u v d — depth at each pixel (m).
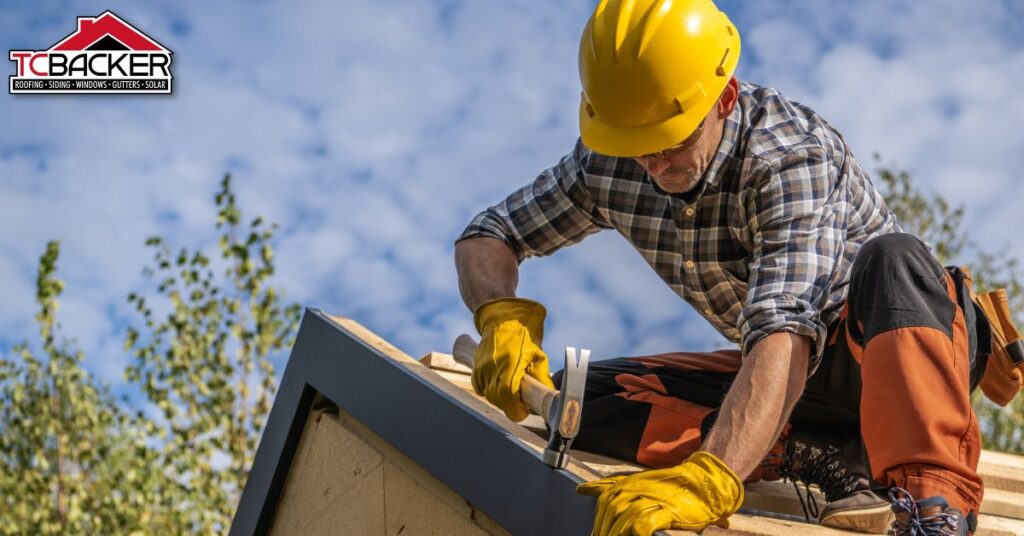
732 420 2.02
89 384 9.19
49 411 8.98
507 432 2.22
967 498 1.95
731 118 2.40
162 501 8.57
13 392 8.95
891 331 2.04
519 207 2.83
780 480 2.56
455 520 2.35
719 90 2.31
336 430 2.94
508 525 2.11
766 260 2.26
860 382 2.32
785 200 2.29
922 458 1.94
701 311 2.69
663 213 2.58
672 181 2.42
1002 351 2.58
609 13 2.35
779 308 2.14
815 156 2.33
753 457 1.99
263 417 8.84
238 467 8.73
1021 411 11.11
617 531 1.76
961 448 1.99
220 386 8.75
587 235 2.88
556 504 1.99
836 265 2.29
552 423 2.02
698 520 1.82
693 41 2.29
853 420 2.42
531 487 2.07
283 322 8.98
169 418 8.60
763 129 2.39
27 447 9.05
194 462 8.52
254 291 8.88
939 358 2.01
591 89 2.34
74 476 8.70
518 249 2.87
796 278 2.20
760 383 2.04
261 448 3.24
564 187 2.76
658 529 1.74
